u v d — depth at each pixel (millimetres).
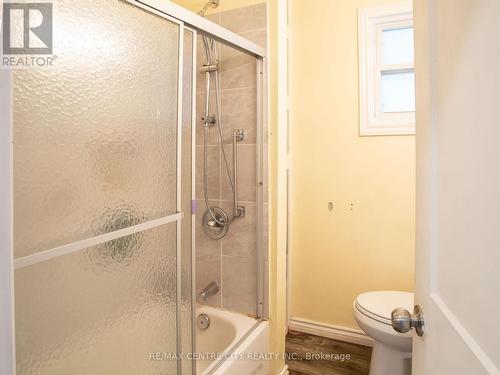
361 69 2006
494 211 449
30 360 726
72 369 817
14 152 682
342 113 2080
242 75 1686
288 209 2191
